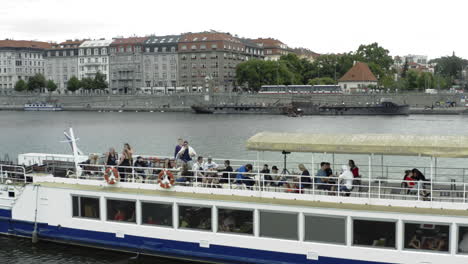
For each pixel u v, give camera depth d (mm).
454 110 123188
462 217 15117
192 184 18938
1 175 21797
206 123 99750
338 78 180000
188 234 18188
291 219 16875
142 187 18938
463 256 15242
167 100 153125
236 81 179875
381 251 15898
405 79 170875
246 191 17547
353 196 17359
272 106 134625
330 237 16500
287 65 167750
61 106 165750
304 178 17859
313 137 17641
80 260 19797
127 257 19766
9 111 159750
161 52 184875
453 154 15367
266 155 51188
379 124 93562
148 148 61844
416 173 17359
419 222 15547
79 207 19828
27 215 20828
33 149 63500
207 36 179000
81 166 21297
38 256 20109
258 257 17359
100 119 115188
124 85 193250
